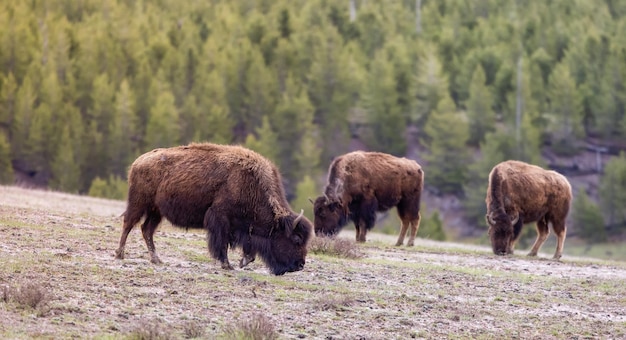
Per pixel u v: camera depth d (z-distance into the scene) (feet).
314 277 172.04
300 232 166.50
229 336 117.91
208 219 163.22
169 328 120.78
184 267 166.40
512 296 171.73
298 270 167.73
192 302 138.10
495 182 260.21
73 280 142.82
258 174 165.89
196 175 163.53
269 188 166.20
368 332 131.03
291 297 148.97
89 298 132.67
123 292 139.13
